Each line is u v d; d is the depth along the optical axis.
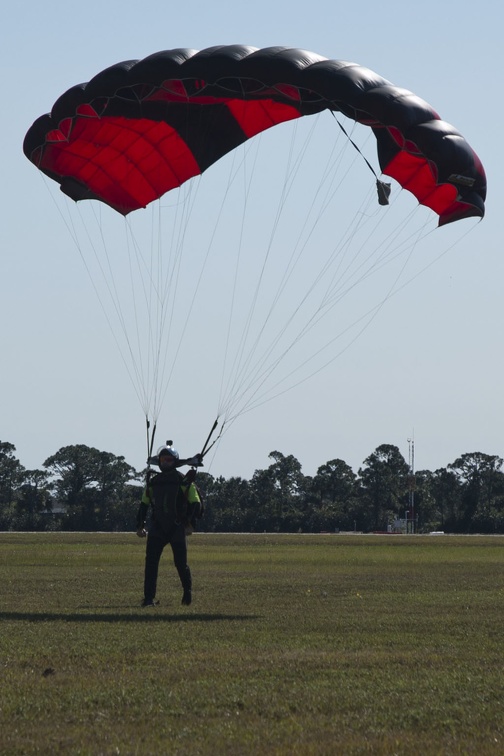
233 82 24.67
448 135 24.30
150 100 26.22
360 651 15.82
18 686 12.75
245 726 10.92
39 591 27.09
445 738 10.52
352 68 24.52
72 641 16.55
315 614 21.20
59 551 61.56
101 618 20.05
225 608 22.48
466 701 12.20
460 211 26.16
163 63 24.48
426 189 26.44
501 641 17.08
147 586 23.27
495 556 58.66
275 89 24.89
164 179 28.86
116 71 25.02
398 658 15.09
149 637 17.12
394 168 26.47
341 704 11.98
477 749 10.07
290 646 16.30
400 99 24.09
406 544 90.50
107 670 13.93
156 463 23.67
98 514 197.88
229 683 13.08
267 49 24.67
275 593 26.80
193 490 23.48
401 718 11.35
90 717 11.24
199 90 25.28
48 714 11.36
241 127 28.56
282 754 9.82
